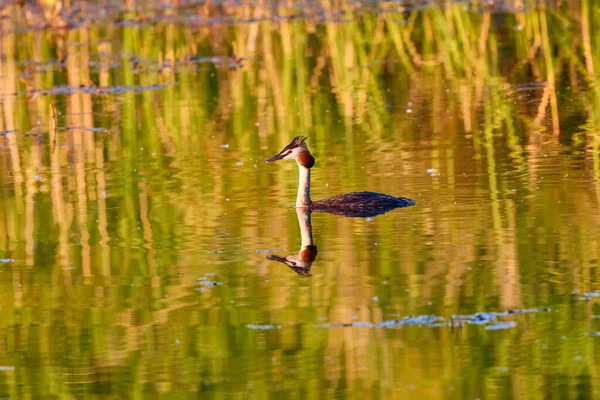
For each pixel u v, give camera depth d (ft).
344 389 31.81
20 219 51.24
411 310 36.96
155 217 50.21
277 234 46.32
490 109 73.41
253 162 61.67
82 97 85.20
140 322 37.32
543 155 59.00
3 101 85.35
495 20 104.58
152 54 102.17
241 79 89.45
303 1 126.52
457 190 52.26
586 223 45.44
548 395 31.04
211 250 44.52
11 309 39.01
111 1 131.23
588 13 88.28
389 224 46.88
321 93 82.58
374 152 62.39
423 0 122.01
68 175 60.59
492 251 42.45
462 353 33.65
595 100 73.82
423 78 86.58
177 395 32.09
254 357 34.01
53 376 33.58
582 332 34.65
